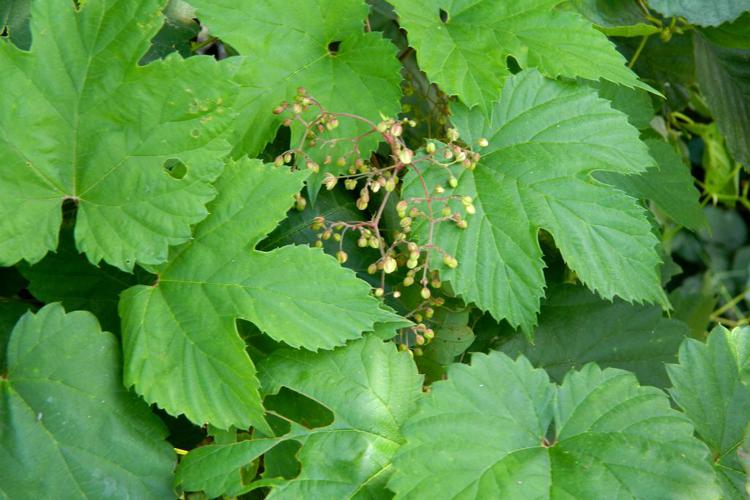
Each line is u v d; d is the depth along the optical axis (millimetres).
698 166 1192
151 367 526
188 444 568
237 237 540
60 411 521
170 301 536
